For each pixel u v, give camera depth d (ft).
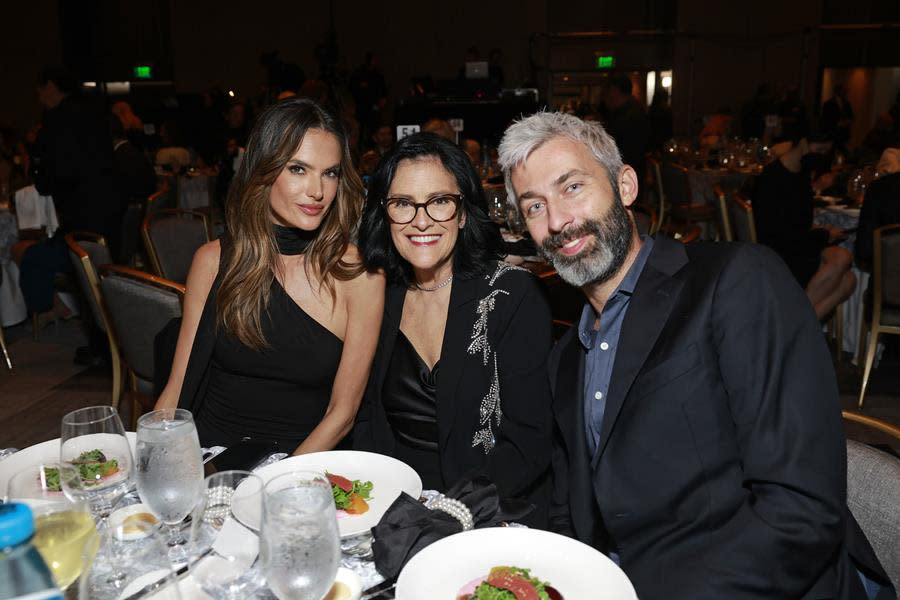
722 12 42.57
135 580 3.10
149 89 44.57
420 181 5.62
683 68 43.11
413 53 44.01
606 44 43.73
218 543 3.17
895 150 16.74
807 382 4.09
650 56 43.88
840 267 13.87
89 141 15.56
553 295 9.57
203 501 3.55
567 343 5.04
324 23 43.78
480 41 43.78
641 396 4.34
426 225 5.66
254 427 6.36
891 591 4.19
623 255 4.59
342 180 6.15
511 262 9.95
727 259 4.41
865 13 42.47
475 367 5.84
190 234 14.19
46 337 16.84
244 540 3.18
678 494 4.28
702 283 4.38
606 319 4.71
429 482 6.04
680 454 4.26
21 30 41.86
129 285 8.68
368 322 6.14
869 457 4.40
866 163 20.95
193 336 6.34
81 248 10.15
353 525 3.93
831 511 3.88
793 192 14.23
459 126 21.06
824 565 3.98
